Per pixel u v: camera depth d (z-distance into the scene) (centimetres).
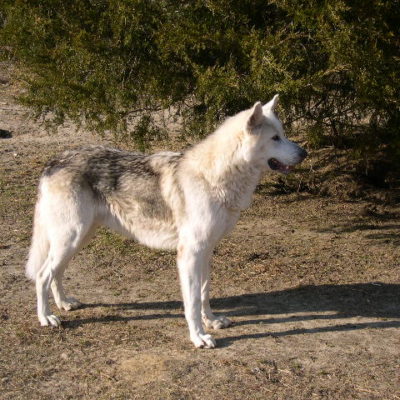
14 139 1889
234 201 762
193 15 1154
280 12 1158
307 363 709
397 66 1079
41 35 1157
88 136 1895
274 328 804
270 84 1010
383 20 1068
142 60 1184
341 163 1463
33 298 894
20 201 1361
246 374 682
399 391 650
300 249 1114
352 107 1184
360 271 1009
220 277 984
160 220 789
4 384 663
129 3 1083
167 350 739
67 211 782
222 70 1056
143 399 635
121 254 1070
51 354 730
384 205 1354
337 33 995
